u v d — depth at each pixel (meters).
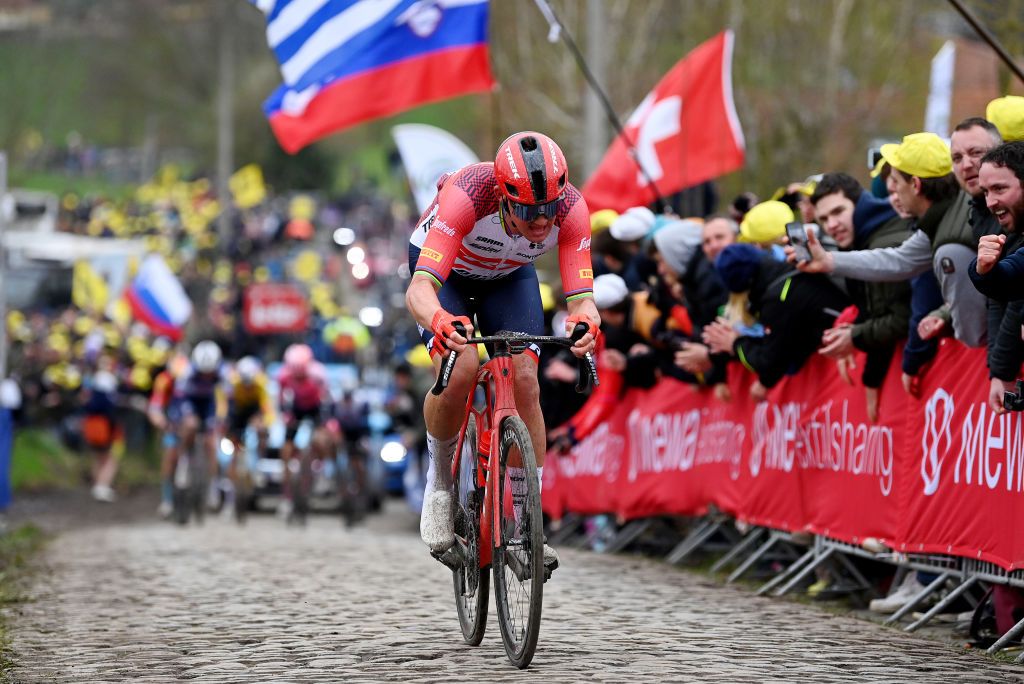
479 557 15.60
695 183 32.31
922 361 18.20
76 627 18.36
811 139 53.81
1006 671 14.69
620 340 27.58
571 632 17.09
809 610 19.58
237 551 29.23
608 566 25.66
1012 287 15.34
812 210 22.77
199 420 45.34
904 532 18.88
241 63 182.25
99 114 182.50
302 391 44.62
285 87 33.69
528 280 16.11
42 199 96.38
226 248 113.94
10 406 55.12
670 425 27.09
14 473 57.34
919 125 57.28
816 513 21.66
